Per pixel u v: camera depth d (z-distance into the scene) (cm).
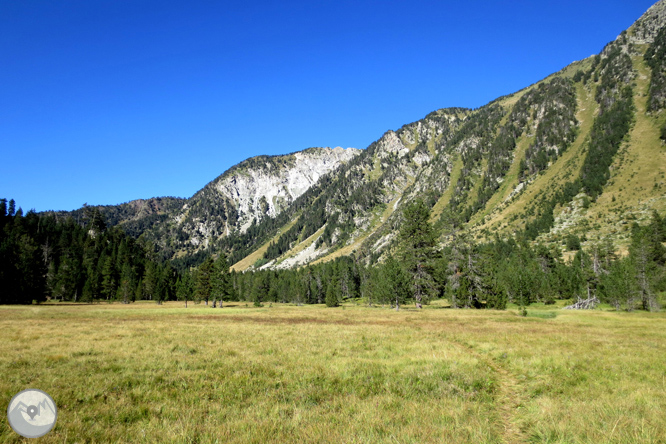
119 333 2669
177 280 14150
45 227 14938
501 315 4353
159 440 768
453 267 6366
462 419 891
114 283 11875
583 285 8262
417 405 1001
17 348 1912
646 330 2797
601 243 12188
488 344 2080
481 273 6088
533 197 19850
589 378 1313
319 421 873
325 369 1468
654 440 715
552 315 4659
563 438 758
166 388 1199
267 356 1755
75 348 1920
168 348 1969
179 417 913
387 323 3516
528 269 8988
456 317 4062
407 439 738
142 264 14562
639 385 1174
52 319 4219
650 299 5478
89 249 13762
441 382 1264
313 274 16650
